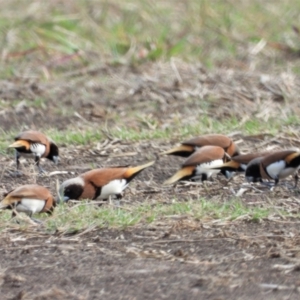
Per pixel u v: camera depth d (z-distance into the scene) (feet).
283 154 67.26
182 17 143.13
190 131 89.56
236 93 101.91
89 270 52.34
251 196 67.87
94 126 93.86
